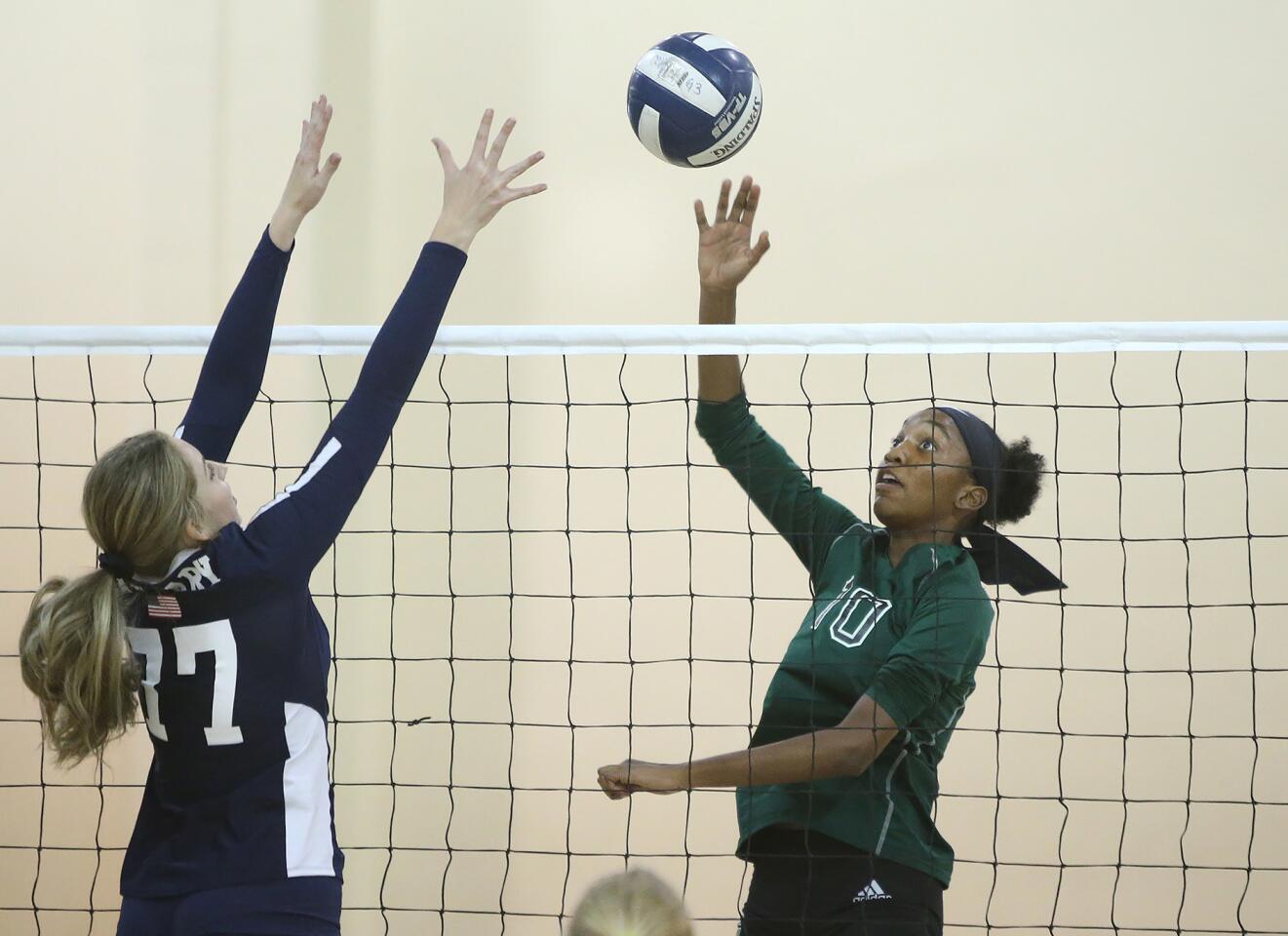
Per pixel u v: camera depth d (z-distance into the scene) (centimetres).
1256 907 1838
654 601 1992
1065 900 1866
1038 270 1997
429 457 2036
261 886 700
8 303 2055
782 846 947
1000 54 2059
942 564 976
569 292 2056
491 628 2003
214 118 2111
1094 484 1953
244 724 716
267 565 716
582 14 2119
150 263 2075
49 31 2136
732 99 1052
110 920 1911
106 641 678
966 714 1934
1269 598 1905
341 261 2064
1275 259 1964
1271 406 1938
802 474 1104
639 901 714
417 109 2105
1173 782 1880
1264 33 2022
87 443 2014
